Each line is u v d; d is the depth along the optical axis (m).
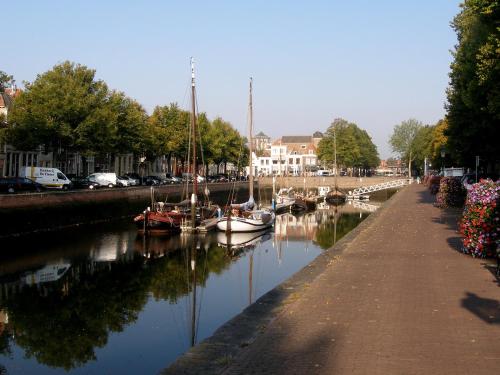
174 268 25.84
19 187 45.09
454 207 38.69
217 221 42.94
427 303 10.87
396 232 24.17
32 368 12.76
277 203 65.75
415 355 7.73
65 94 50.62
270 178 115.00
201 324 16.00
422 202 46.38
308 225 47.84
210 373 7.36
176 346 14.07
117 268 25.78
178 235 39.19
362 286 12.69
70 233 38.16
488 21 24.84
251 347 8.30
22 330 15.80
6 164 58.97
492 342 8.30
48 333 15.48
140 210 54.72
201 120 84.06
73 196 42.47
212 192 78.75
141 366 12.67
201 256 29.75
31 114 49.03
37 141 49.66
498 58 23.70
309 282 13.40
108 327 15.94
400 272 14.38
